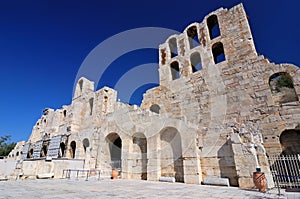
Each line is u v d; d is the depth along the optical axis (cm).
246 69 1784
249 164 1245
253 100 1628
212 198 815
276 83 2231
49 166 1922
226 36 2105
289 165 1189
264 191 1021
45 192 913
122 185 1291
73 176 2064
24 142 4516
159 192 973
